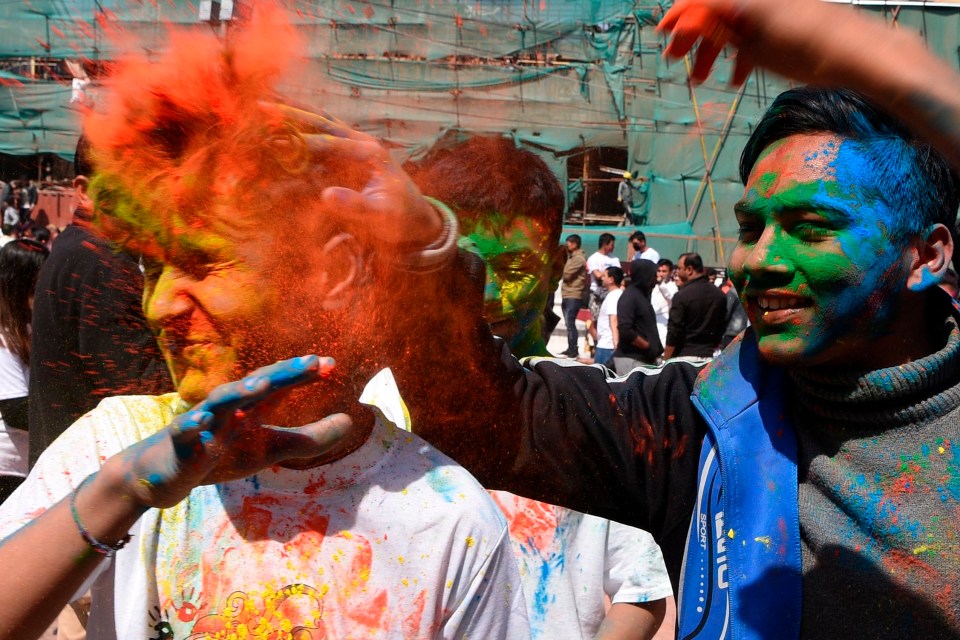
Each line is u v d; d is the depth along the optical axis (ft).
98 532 2.93
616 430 4.56
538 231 6.13
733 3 3.08
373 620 3.66
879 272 3.68
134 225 3.48
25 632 2.91
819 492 3.89
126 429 3.79
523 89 39.75
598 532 5.66
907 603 3.60
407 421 4.52
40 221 27.96
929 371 3.70
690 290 21.59
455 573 3.79
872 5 31.71
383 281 4.00
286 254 3.51
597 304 35.55
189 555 3.66
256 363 3.54
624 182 45.52
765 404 4.08
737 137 44.19
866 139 3.72
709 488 4.14
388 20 29.91
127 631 3.59
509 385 4.83
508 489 4.84
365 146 3.84
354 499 3.77
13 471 9.83
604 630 5.82
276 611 3.61
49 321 7.80
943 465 3.68
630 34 41.75
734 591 3.87
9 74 18.30
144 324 7.53
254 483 3.75
